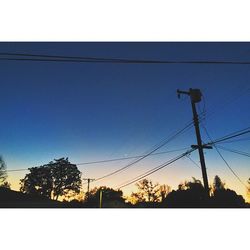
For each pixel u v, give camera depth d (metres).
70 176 36.06
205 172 10.79
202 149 11.07
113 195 33.22
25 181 35.22
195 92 11.94
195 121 11.46
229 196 23.42
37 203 33.94
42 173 35.50
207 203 10.35
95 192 34.84
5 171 28.50
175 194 27.41
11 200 33.00
